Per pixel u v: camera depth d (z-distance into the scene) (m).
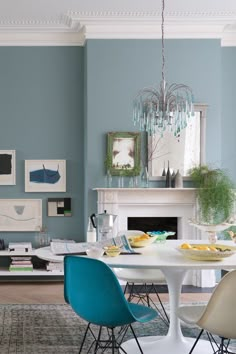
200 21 6.12
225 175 6.19
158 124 4.12
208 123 6.25
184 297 5.50
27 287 6.01
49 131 6.52
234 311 2.58
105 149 6.23
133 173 6.20
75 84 6.52
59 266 6.17
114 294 2.75
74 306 2.90
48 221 6.52
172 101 4.13
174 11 5.85
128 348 3.64
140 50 6.22
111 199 6.11
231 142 6.57
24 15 5.92
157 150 6.21
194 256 3.10
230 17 6.01
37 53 6.50
